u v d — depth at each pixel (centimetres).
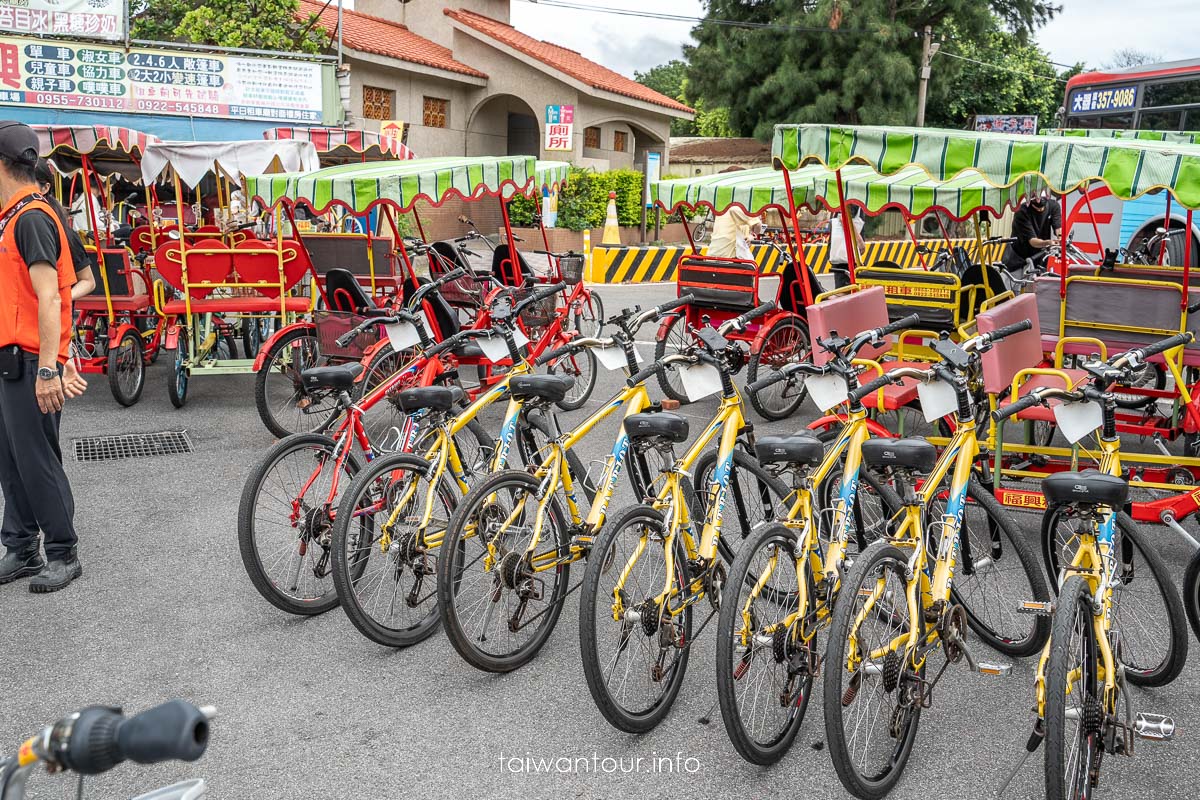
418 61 2012
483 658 381
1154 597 371
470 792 318
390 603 427
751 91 2816
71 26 1409
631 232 2402
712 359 380
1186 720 356
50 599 454
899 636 315
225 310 788
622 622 346
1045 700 273
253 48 1580
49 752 123
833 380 371
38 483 455
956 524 339
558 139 2175
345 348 689
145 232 959
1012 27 2898
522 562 373
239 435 725
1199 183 467
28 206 429
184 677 388
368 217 841
